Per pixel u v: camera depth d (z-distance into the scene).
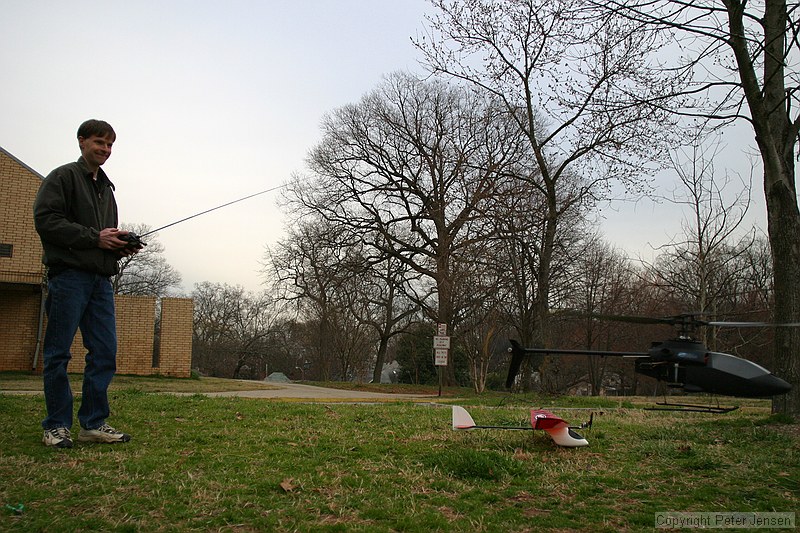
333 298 37.28
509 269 23.16
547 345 20.91
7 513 3.40
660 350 4.66
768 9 8.91
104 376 5.29
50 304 4.95
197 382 19.14
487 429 6.55
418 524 3.50
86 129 5.02
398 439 5.97
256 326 68.31
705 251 23.58
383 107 34.12
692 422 8.24
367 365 58.75
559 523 3.64
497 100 24.14
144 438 5.54
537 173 23.58
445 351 19.73
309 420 7.08
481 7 18.62
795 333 8.13
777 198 8.45
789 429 7.38
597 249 39.25
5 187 17.25
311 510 3.71
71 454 4.75
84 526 3.26
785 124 8.73
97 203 5.14
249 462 4.80
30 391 11.66
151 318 20.41
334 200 33.75
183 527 3.34
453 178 29.83
